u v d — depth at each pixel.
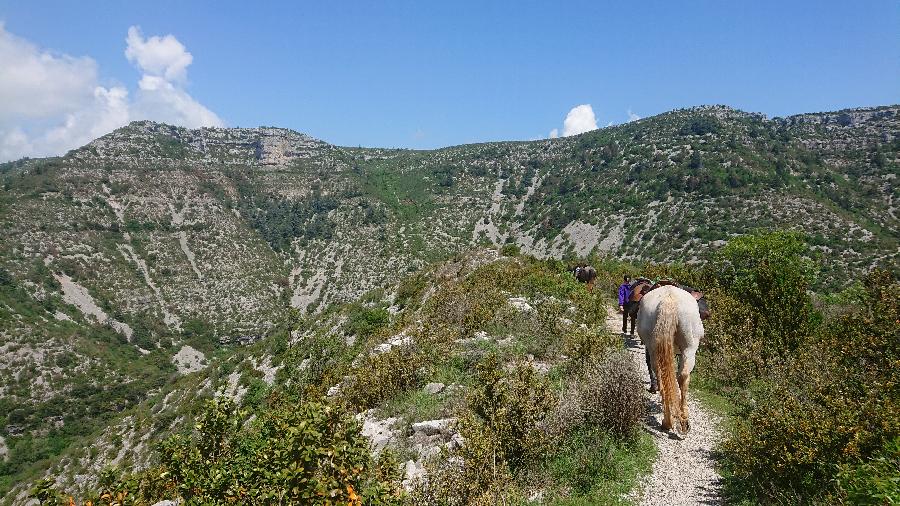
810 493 4.87
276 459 4.34
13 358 67.94
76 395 65.81
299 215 134.75
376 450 7.14
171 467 5.59
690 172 89.88
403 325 18.36
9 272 84.19
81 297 88.06
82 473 39.09
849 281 39.25
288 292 107.75
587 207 103.25
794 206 65.81
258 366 42.34
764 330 10.23
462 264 33.72
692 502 5.31
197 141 172.62
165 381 73.06
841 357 7.83
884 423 4.77
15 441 55.94
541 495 5.64
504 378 7.57
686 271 19.36
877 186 70.00
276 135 182.00
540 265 27.03
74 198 111.12
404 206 140.12
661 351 6.75
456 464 5.82
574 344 9.42
